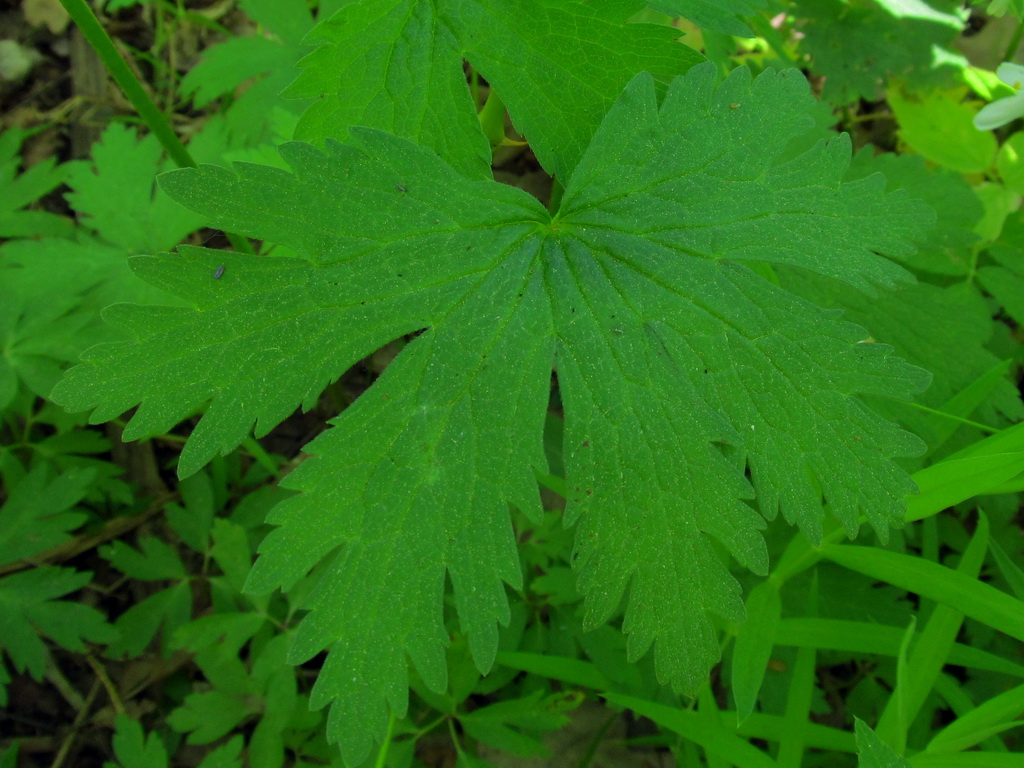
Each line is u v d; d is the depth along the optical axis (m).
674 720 0.19
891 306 0.22
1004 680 0.22
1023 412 0.22
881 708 0.23
